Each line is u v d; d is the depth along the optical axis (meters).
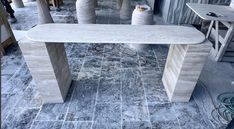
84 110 1.76
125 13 3.63
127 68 2.35
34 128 1.59
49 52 1.46
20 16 3.75
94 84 2.07
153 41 1.42
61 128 1.59
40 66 1.52
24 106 1.79
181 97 1.83
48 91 1.72
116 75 2.22
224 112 1.77
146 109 1.78
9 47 2.71
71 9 4.15
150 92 1.99
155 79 2.18
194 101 1.89
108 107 1.79
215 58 2.57
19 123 1.63
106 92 1.97
